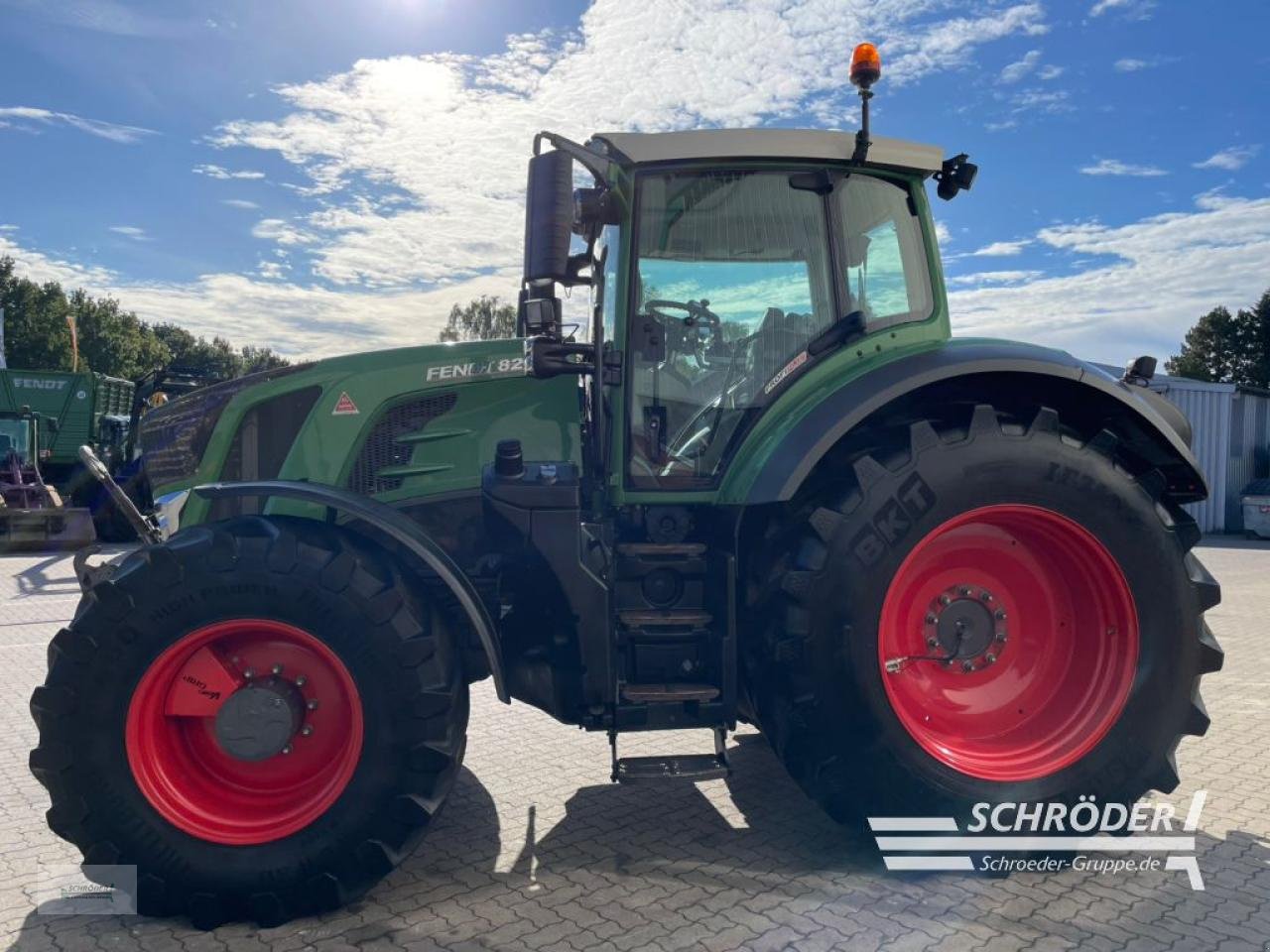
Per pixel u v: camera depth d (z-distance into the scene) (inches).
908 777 118.8
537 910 110.0
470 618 114.4
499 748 173.0
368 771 109.0
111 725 107.4
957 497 120.0
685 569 128.3
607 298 142.4
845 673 117.3
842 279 137.5
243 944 103.5
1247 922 106.2
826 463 128.4
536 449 141.3
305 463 138.3
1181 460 132.0
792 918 107.4
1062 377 125.4
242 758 111.7
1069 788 122.6
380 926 106.7
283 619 109.2
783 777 156.2
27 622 298.0
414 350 142.6
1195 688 128.3
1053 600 131.0
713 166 133.9
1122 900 111.6
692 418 135.1
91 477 594.2
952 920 106.8
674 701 120.7
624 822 137.3
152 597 108.1
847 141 136.1
